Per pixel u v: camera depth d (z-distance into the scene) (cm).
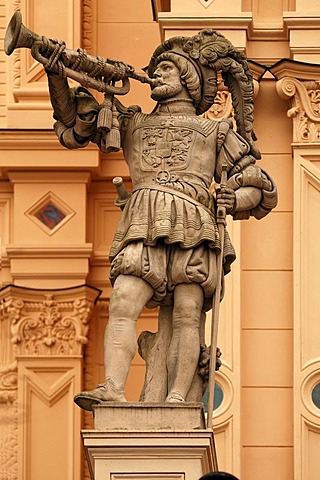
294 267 2270
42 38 1586
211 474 1331
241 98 1645
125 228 1575
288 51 2355
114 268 1562
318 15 2347
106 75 1611
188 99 1633
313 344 2245
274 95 2341
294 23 2347
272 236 2297
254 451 2230
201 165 1598
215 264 1566
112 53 2727
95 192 2675
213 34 1642
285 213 2308
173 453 1467
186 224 1563
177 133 1603
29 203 2645
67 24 2689
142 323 2584
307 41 2342
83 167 2638
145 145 1605
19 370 2577
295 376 2236
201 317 1579
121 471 1466
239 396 2228
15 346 2584
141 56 2728
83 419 2566
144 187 1586
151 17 2744
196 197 1579
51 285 2612
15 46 1582
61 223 2638
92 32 2728
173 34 2334
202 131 1608
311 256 2273
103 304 2625
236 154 1609
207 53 1633
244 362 2255
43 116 2641
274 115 2336
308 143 2311
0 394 2569
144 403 1485
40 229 2633
